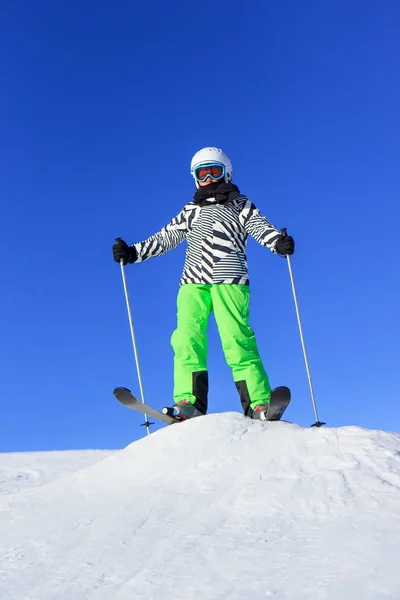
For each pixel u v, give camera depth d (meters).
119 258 5.30
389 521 2.93
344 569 2.48
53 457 7.90
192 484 3.82
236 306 4.87
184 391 4.89
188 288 5.00
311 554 2.68
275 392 4.40
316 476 3.62
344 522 3.00
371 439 4.00
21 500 4.14
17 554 3.15
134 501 3.73
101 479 4.20
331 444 4.01
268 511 3.29
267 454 4.01
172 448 4.24
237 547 2.88
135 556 2.93
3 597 2.61
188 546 2.97
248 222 5.07
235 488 3.65
